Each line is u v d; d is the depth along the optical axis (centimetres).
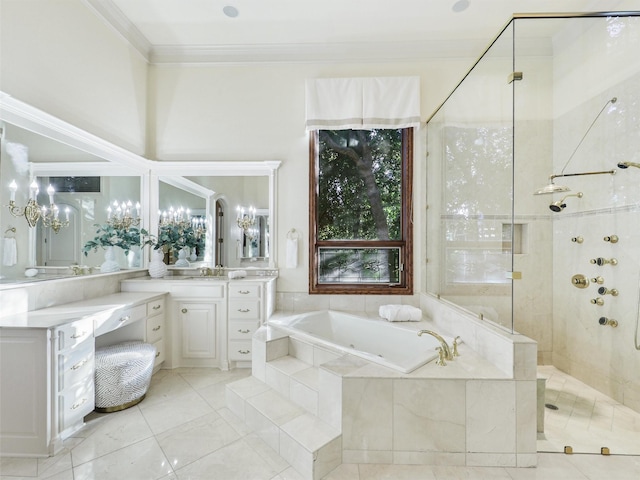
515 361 163
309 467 151
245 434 188
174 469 158
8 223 193
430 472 158
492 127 225
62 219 230
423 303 303
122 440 181
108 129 275
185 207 330
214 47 322
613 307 229
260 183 328
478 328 200
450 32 297
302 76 322
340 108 308
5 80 191
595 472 157
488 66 230
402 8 267
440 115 288
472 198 236
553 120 282
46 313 198
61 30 228
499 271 199
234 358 281
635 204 217
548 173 282
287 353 238
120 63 290
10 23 193
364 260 325
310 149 320
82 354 191
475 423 163
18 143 197
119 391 210
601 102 240
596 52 243
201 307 284
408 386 164
